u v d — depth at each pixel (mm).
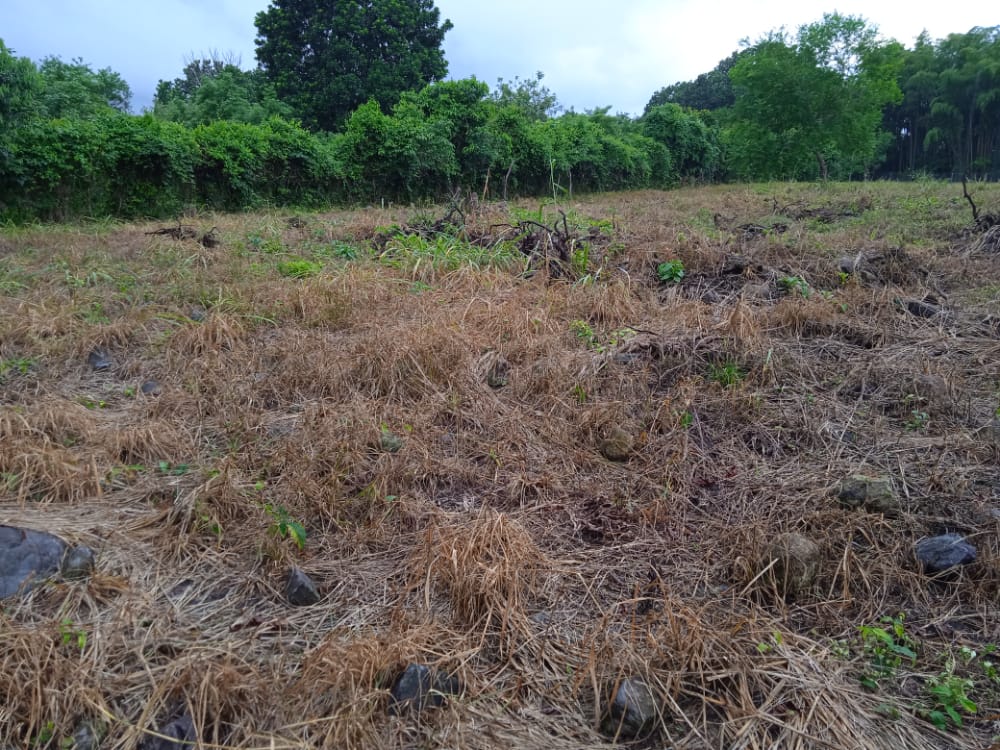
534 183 21125
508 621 2174
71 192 11258
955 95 32656
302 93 25859
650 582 2424
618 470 3141
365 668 1910
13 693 1823
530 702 1938
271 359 4191
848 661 2064
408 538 2658
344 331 4699
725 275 5789
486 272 5754
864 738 1820
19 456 2898
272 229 8922
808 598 2342
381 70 26562
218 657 2020
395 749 1762
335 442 3172
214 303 5152
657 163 27578
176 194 12773
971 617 2266
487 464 3176
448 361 3926
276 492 2861
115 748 1747
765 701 1922
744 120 21984
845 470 3045
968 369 3998
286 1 26266
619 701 1861
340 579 2426
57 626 2070
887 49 19625
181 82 30656
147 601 2264
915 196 12422
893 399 3684
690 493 2965
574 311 4930
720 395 3705
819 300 4898
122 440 3152
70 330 4539
